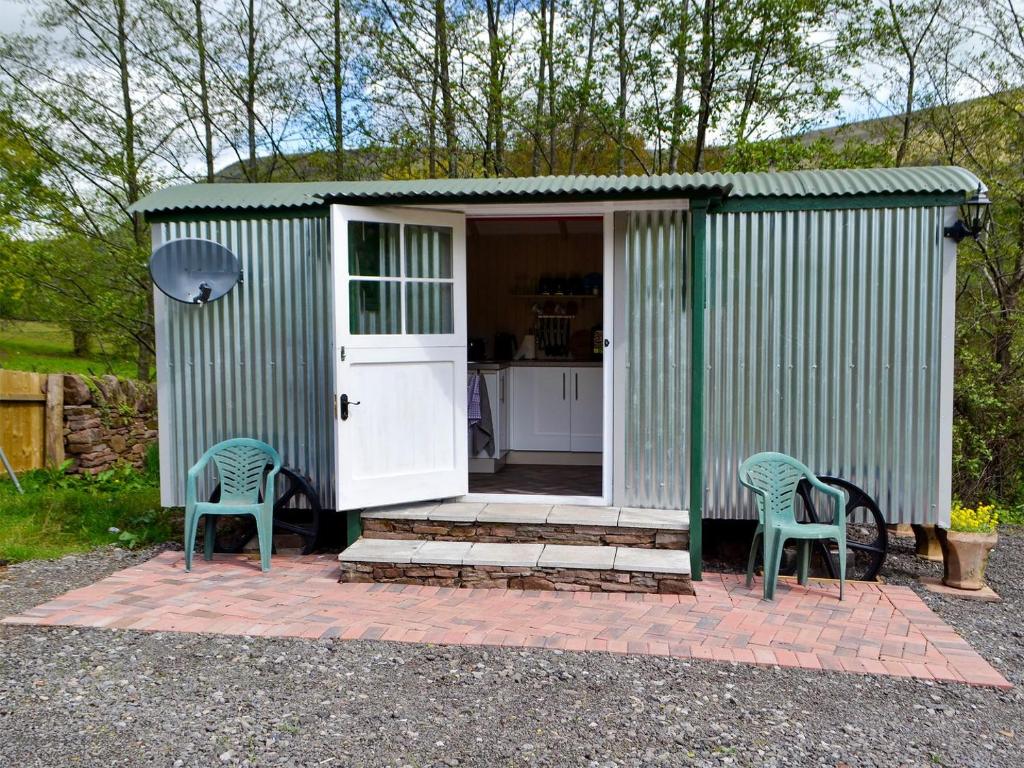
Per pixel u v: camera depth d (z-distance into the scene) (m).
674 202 4.82
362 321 5.01
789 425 5.02
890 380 4.93
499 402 6.68
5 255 9.31
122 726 3.03
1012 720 3.15
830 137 11.05
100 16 10.21
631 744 2.92
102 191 10.25
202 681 3.42
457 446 5.39
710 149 11.88
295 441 5.49
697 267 4.75
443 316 5.33
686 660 3.67
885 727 3.07
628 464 5.18
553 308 7.75
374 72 11.93
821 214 4.94
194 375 5.56
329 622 4.10
